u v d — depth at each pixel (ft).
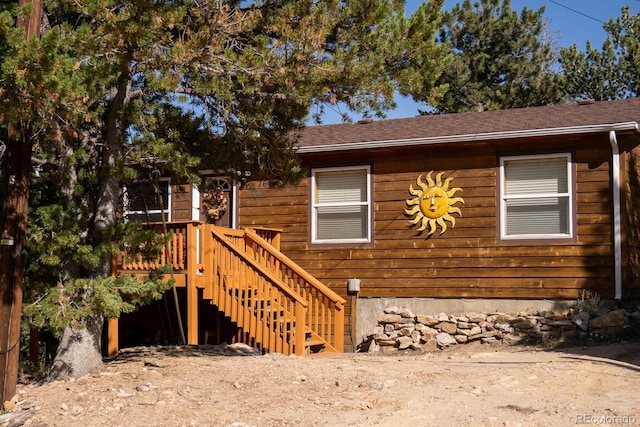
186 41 31.40
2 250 29.12
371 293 51.24
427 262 49.96
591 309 44.50
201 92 32.58
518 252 47.65
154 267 44.24
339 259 52.39
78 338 32.50
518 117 51.75
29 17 28.04
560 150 46.93
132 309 30.14
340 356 39.86
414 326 48.75
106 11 28.68
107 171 31.78
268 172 38.50
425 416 24.75
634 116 45.91
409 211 50.67
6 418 26.76
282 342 41.55
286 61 31.96
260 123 35.65
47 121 27.94
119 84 32.17
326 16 31.60
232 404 27.22
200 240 44.32
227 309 43.09
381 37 32.32
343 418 24.90
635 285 47.88
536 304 46.88
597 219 45.73
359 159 52.31
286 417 25.27
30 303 31.07
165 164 33.04
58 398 28.68
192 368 33.37
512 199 48.16
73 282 30.37
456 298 48.98
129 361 36.37
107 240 31.01
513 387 28.84
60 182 32.96
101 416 26.27
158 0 32.30
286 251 53.93
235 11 32.65
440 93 32.30
